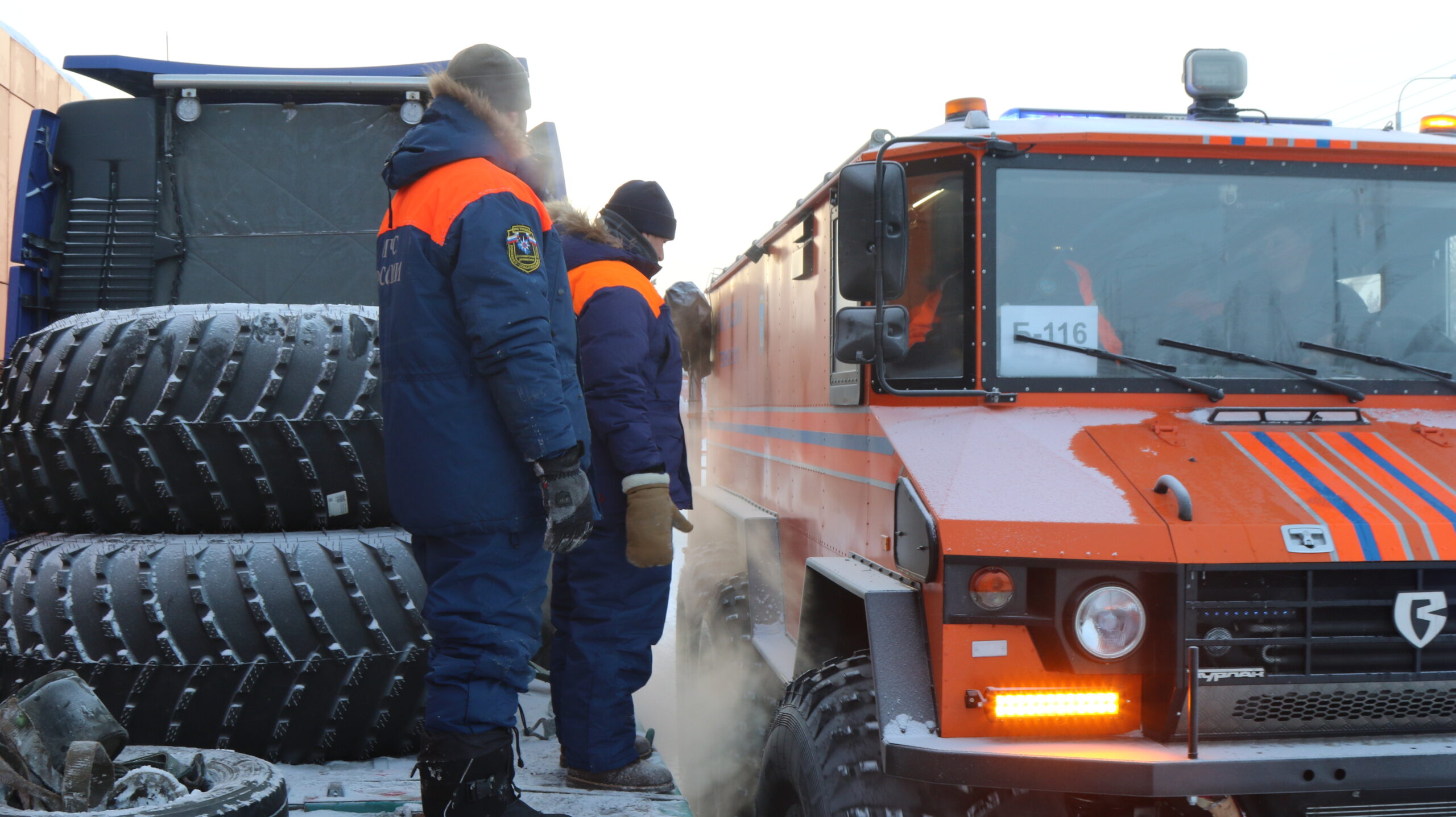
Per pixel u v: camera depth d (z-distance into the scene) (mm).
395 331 2209
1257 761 2244
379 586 2672
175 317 2730
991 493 2586
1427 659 2443
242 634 2539
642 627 2969
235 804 1972
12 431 2768
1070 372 3074
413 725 2766
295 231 3936
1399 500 2537
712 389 7129
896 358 2904
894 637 2627
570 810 2572
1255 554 2365
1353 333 3189
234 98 3955
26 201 3656
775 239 4914
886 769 2398
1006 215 3098
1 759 2049
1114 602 2381
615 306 2875
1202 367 3111
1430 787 2291
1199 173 3184
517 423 2090
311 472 2709
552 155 4422
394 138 4012
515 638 2172
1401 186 3279
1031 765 2277
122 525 2732
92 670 2492
